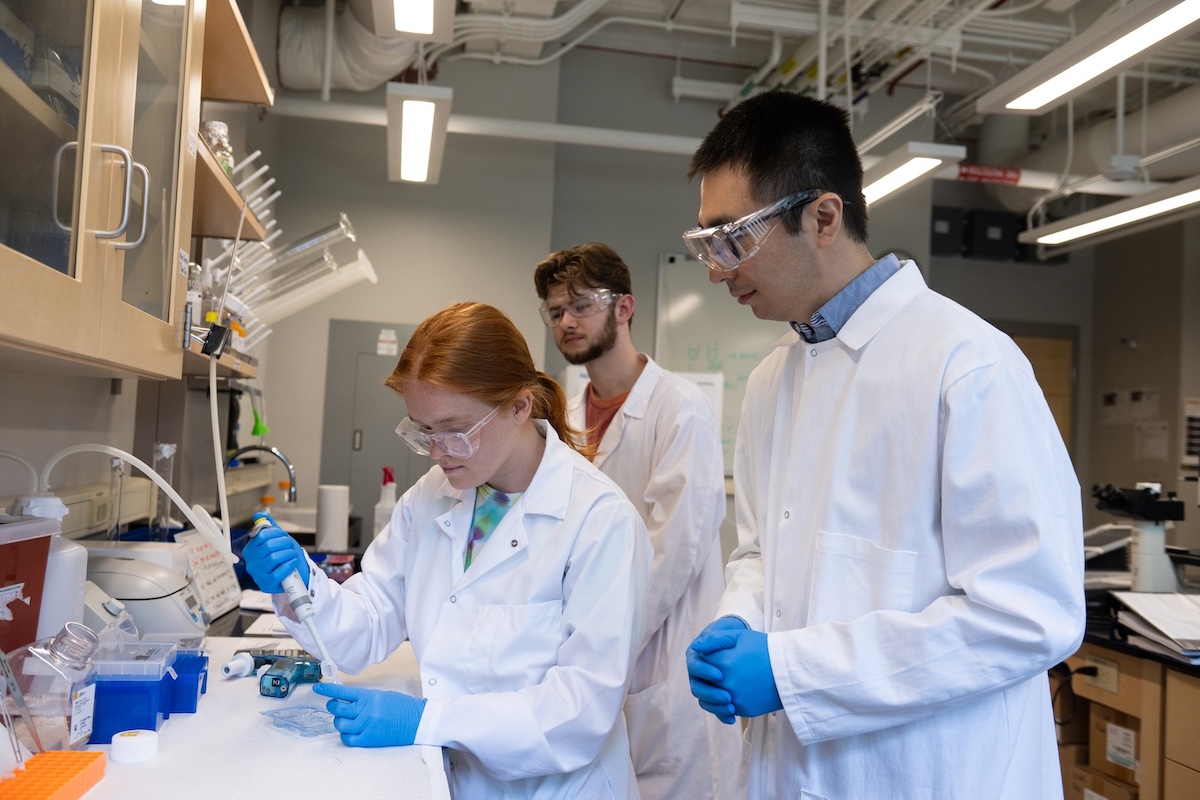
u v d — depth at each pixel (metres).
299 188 4.59
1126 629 2.52
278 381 4.51
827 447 1.23
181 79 1.34
